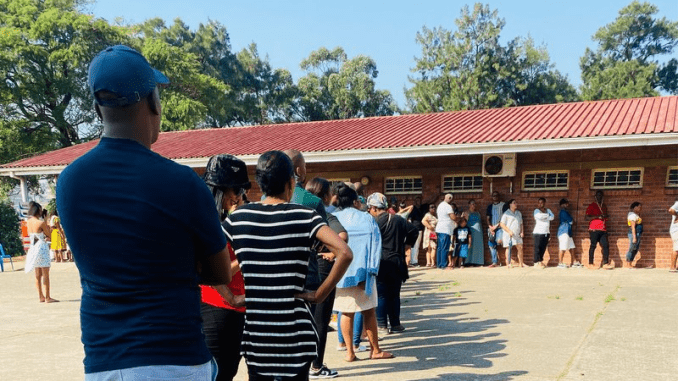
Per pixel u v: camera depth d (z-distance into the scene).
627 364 4.79
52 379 4.79
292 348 2.57
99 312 1.45
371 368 4.87
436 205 13.82
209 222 1.56
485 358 5.11
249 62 58.91
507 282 10.06
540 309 7.38
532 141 11.29
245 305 2.66
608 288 8.98
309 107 61.66
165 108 31.42
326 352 5.51
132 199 1.45
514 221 12.23
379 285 6.21
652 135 10.19
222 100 37.97
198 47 54.41
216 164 3.11
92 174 1.50
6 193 28.95
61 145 30.75
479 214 12.98
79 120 30.84
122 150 1.53
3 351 5.83
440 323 6.73
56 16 27.83
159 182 1.48
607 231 12.04
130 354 1.41
